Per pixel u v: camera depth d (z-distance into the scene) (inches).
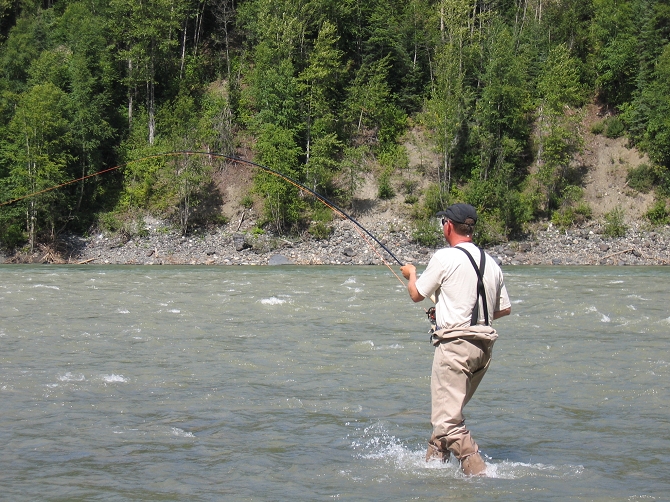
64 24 3203.7
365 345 572.4
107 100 2719.0
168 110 2748.5
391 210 2522.1
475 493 252.4
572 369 484.1
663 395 411.5
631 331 645.9
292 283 1237.1
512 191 2445.9
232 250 2357.3
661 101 2564.0
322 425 348.8
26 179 2407.7
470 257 287.9
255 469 282.0
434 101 2630.4
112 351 545.6
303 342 589.3
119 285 1171.9
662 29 2765.7
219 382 442.3
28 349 551.2
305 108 2630.4
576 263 2258.9
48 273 1596.9
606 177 2593.5
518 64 2645.2
